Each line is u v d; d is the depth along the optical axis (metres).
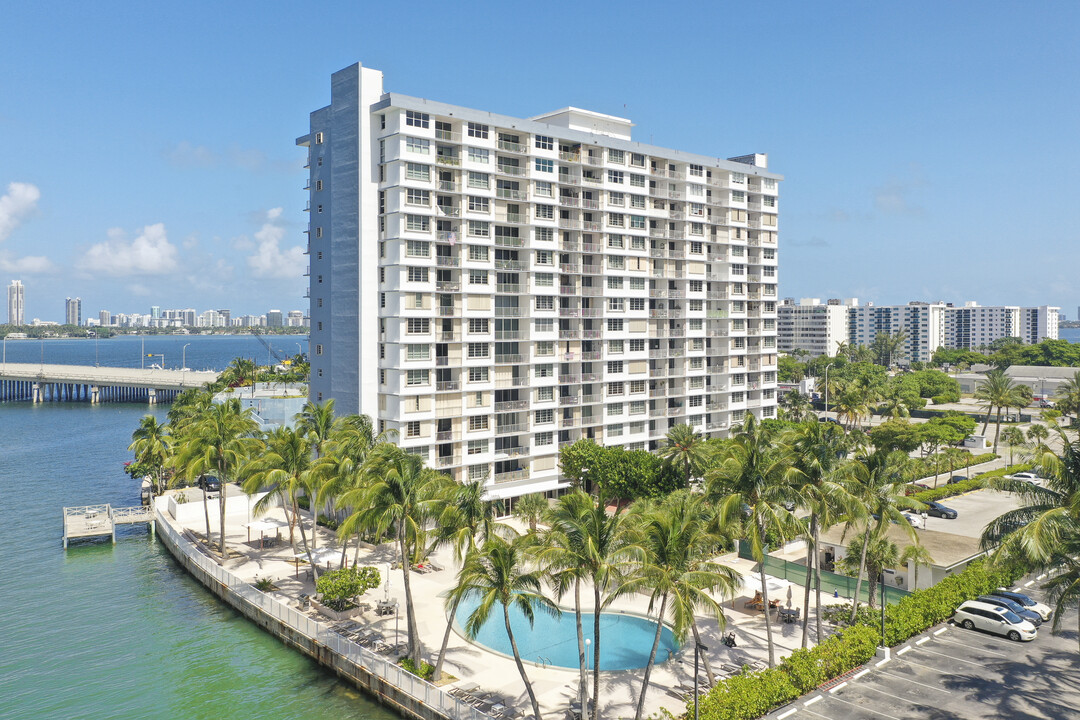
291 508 91.19
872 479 51.69
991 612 54.06
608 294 100.19
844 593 62.56
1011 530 43.31
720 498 47.59
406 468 49.59
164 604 65.56
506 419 91.56
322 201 89.69
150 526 90.31
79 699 48.94
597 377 100.12
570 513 39.62
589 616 59.16
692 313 111.50
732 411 120.00
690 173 111.19
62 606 64.94
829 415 176.50
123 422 179.75
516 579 40.00
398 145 80.00
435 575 68.38
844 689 45.22
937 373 198.12
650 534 39.12
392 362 81.62
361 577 57.88
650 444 108.50
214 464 73.25
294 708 47.72
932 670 47.94
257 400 113.19
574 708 43.19
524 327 92.19
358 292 83.00
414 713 45.22
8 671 52.81
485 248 87.06
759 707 41.50
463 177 84.38
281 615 57.66
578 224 97.31
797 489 47.69
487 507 48.66
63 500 102.38
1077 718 41.56
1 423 177.88
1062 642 52.50
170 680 51.50
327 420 72.56
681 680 47.00
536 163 91.56
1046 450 42.66
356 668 49.97
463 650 52.16
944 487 94.94
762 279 123.62
